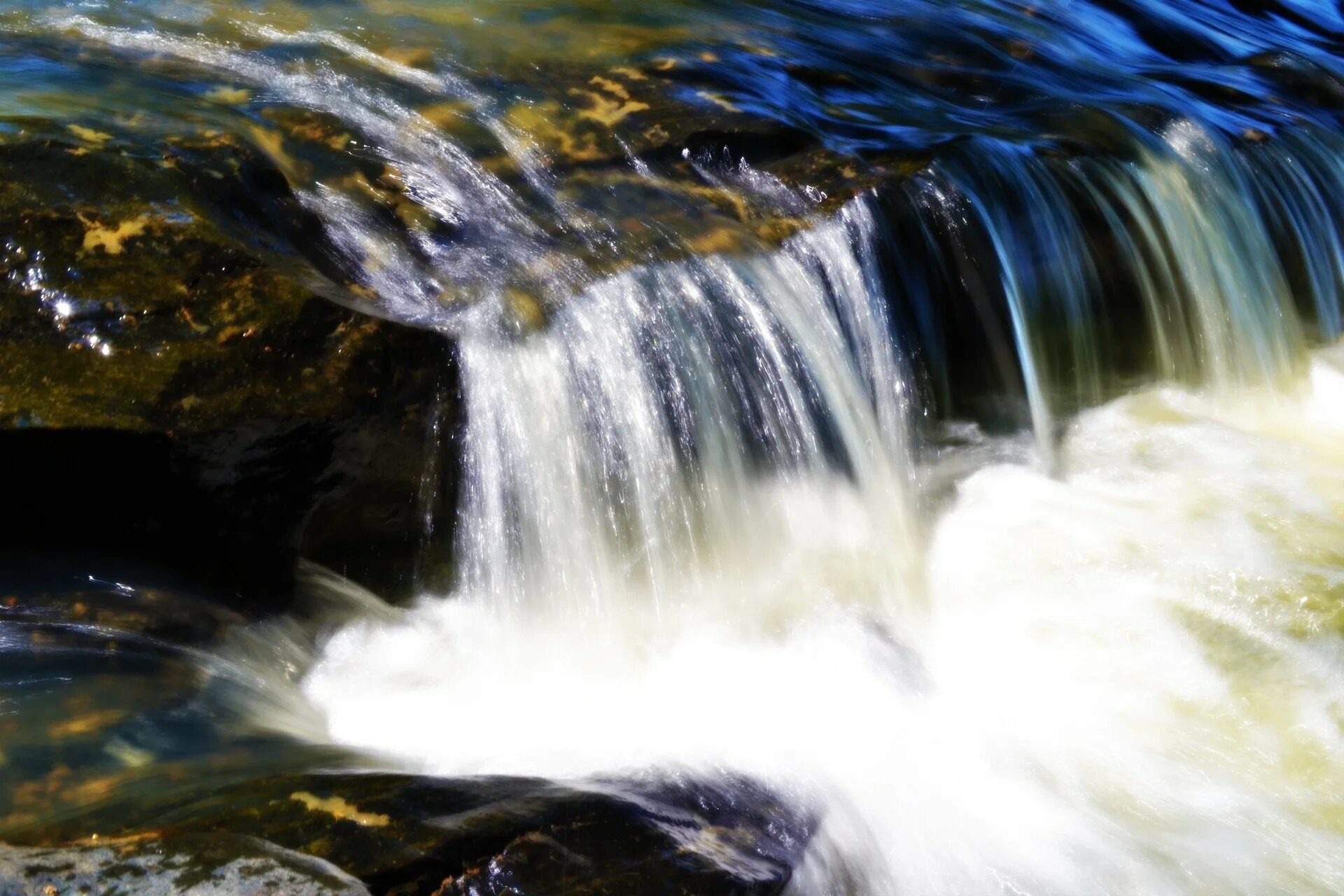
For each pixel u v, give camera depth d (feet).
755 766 13.23
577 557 15.44
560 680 14.55
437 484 14.78
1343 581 16.29
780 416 16.96
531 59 21.44
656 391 16.05
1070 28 28.55
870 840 12.51
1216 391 21.65
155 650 12.85
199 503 13.51
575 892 10.39
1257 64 27.86
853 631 15.66
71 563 13.32
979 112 22.91
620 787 12.10
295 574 14.33
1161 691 14.93
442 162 18.29
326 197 17.07
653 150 19.40
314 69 20.01
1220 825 13.12
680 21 24.30
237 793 10.85
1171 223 21.38
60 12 20.81
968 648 15.62
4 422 12.62
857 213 18.47
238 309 14.05
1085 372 20.77
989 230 19.38
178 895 9.53
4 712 11.62
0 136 14.85
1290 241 22.97
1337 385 21.98
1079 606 16.16
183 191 14.96
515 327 15.57
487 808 11.00
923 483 18.39
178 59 19.60
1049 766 13.82
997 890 12.17
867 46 24.95
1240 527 17.57
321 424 13.87
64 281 13.75
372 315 14.58
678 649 15.19
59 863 9.74
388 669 14.16
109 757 11.32
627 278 16.65
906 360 18.61
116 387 13.15
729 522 16.39
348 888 9.85
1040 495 18.34
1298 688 14.88
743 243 17.70
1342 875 12.60
